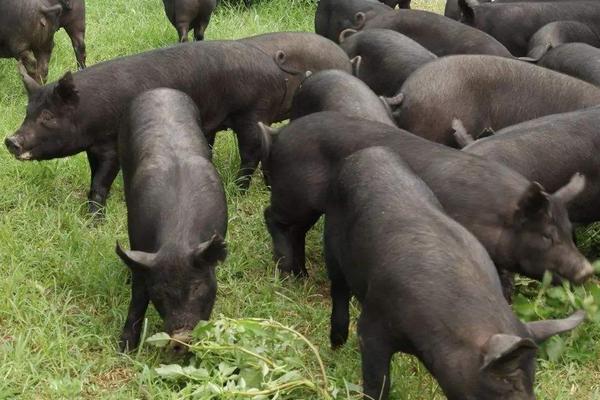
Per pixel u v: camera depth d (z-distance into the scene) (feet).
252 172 35.29
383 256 20.75
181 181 25.05
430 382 23.13
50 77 44.01
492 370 17.57
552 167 28.25
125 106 32.89
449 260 20.13
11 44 40.91
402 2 57.62
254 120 35.42
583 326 25.34
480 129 34.30
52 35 42.09
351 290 23.25
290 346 23.85
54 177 34.58
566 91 34.30
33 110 32.17
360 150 24.04
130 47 48.91
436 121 33.50
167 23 52.24
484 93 34.24
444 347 19.08
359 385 22.97
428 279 19.86
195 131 27.71
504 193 24.70
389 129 26.78
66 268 28.17
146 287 23.39
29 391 22.75
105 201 32.48
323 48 38.58
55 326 25.03
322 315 26.89
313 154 26.99
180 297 22.45
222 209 25.14
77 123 32.24
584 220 30.14
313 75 33.09
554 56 38.88
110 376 23.86
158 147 26.35
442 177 25.16
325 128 27.14
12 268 27.86
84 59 45.70
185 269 22.41
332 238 23.66
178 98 29.27
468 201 24.79
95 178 32.53
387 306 20.29
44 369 23.68
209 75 34.12
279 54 35.94
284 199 27.91
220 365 22.71
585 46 38.63
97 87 32.53
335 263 24.02
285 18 54.95
